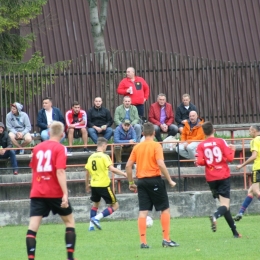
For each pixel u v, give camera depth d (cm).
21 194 4856
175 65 5791
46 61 6788
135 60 5766
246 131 5994
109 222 4453
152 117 5353
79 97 5697
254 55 7138
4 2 6016
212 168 3469
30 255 2656
